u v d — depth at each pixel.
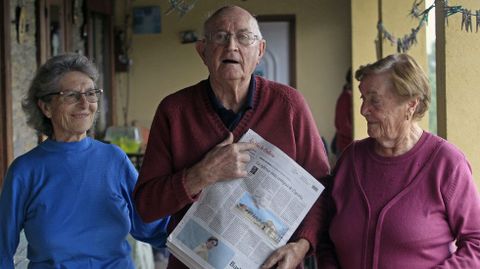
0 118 3.94
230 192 1.62
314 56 6.95
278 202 1.61
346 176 1.66
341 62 6.93
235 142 1.68
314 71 6.96
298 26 6.93
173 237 1.62
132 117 7.09
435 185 1.52
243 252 1.59
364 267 1.56
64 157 1.78
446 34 2.11
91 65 1.84
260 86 1.74
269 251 1.60
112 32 6.86
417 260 1.51
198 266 1.60
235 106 1.72
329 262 1.68
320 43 6.94
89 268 1.77
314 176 1.71
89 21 6.25
